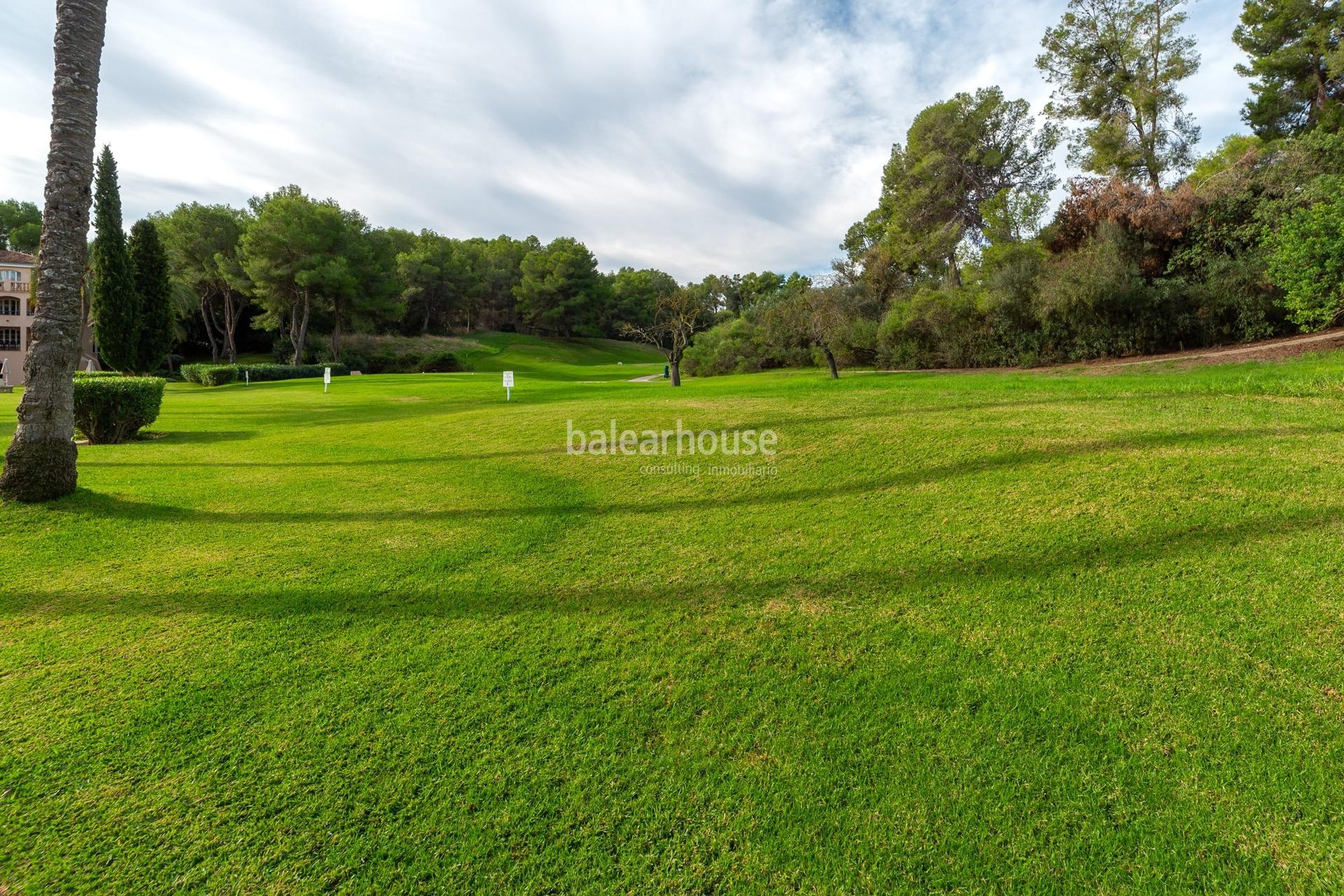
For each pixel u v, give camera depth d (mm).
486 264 72500
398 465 7094
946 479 5059
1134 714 2385
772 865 1829
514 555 4207
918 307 22266
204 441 9109
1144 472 4648
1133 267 16250
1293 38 22375
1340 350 11719
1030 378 13148
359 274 43125
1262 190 15023
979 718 2404
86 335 34094
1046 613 3113
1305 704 2375
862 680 2676
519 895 1737
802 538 4273
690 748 2293
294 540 4527
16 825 1964
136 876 1795
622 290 78875
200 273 40969
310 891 1748
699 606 3395
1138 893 1712
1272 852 1812
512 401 15383
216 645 3033
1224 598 3082
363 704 2564
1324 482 4184
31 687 2680
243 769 2201
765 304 31875
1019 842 1877
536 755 2262
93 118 5422
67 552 4270
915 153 26312
